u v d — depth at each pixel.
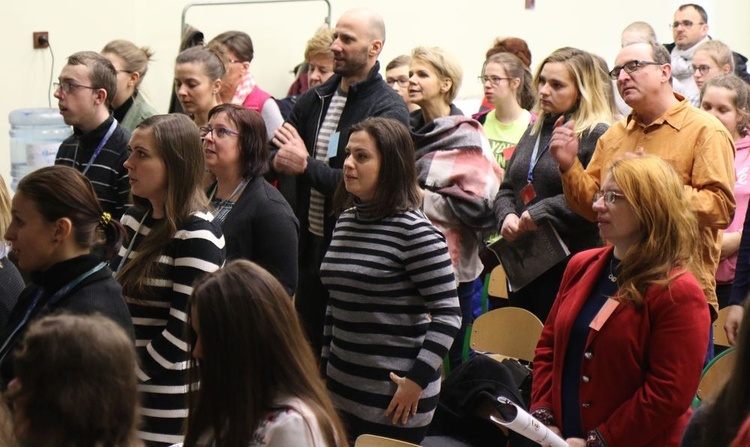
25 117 6.03
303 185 4.25
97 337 1.64
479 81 8.82
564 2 9.28
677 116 3.46
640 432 2.51
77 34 6.41
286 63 7.52
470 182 4.13
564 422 2.70
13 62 6.14
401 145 2.93
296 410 1.82
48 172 2.46
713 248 3.37
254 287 1.86
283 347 1.85
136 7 6.73
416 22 8.31
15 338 2.40
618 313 2.57
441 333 2.85
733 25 10.39
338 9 7.75
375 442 2.58
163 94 6.93
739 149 4.43
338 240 3.03
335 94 4.32
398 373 2.90
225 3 7.13
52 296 2.41
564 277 2.84
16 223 2.43
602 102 3.96
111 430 1.62
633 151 3.52
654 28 9.98
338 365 2.98
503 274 4.55
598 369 2.59
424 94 4.63
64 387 1.59
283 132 3.93
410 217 2.93
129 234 2.89
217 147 3.25
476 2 8.66
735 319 3.41
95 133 3.96
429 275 2.87
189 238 2.70
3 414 1.70
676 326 2.50
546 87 3.98
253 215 3.25
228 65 5.06
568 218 3.77
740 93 4.41
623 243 2.61
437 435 3.31
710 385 3.02
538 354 2.89
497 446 3.26
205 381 1.85
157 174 2.71
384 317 2.90
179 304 2.68
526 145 4.13
